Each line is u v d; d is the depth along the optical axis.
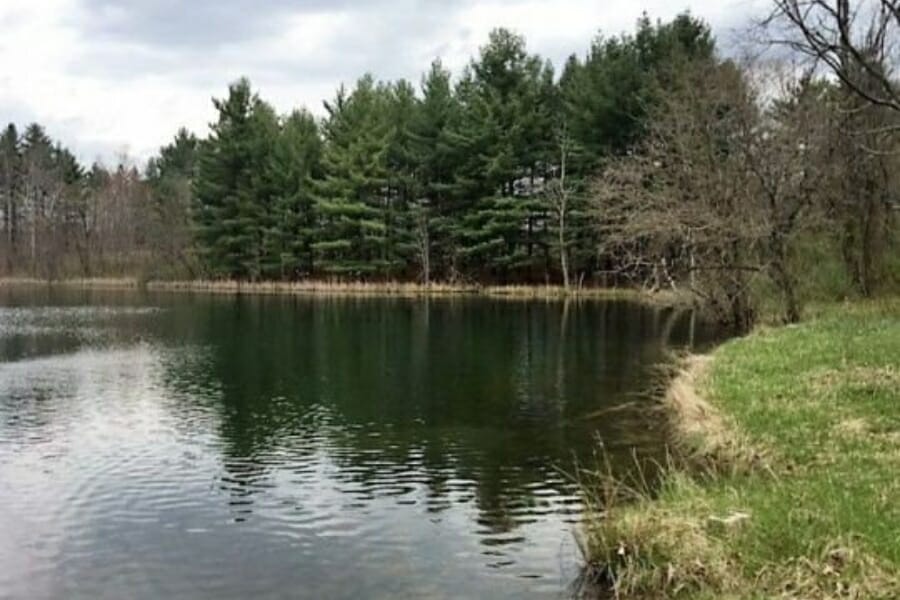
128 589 9.77
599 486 13.10
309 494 13.24
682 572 8.41
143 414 19.59
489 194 59.09
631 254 41.06
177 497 13.23
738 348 20.69
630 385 21.77
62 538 11.46
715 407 15.42
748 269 26.72
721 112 35.28
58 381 24.33
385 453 15.65
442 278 63.06
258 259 67.56
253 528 11.74
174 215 75.12
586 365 25.47
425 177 62.03
